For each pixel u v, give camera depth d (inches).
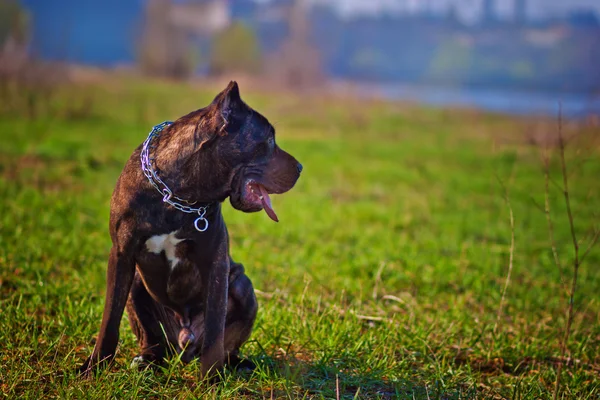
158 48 2391.7
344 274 350.0
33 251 336.5
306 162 768.9
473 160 851.4
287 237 423.5
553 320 307.0
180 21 2615.7
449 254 411.2
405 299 319.6
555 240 470.9
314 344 245.8
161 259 207.2
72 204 434.6
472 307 323.9
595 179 717.9
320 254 382.3
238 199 204.5
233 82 199.3
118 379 201.9
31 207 425.4
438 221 505.0
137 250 205.0
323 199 561.6
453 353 261.4
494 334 269.7
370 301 307.0
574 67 3782.0
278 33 3235.7
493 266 384.8
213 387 203.2
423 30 5300.2
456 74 4510.3
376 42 5113.2
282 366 228.8
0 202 425.7
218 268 207.6
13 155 631.2
